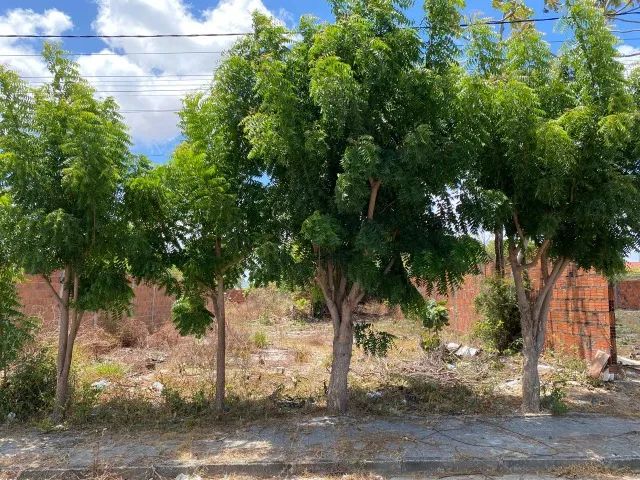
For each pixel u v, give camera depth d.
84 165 6.76
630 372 10.88
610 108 6.95
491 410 8.16
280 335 16.73
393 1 7.11
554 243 8.33
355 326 8.36
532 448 6.48
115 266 7.73
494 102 7.09
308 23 7.42
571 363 10.64
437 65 7.27
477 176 7.62
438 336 13.48
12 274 8.00
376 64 6.75
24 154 6.95
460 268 7.07
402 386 9.33
